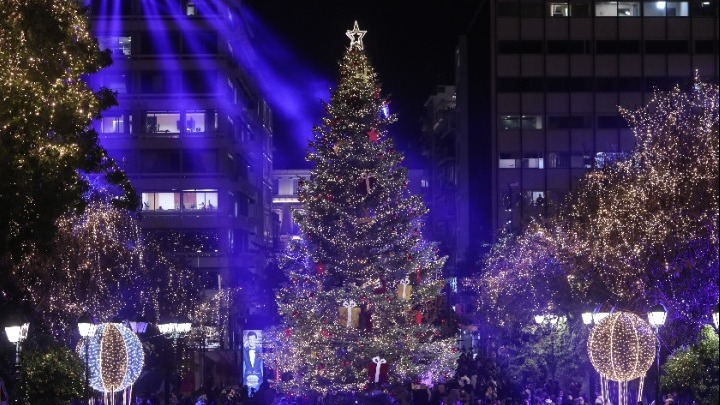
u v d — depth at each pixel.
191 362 54.31
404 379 42.31
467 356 54.59
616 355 26.72
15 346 27.80
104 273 43.88
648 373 33.94
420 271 44.50
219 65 78.50
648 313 28.52
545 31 88.00
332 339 42.44
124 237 48.50
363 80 44.53
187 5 78.88
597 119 87.62
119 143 77.75
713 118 42.03
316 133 45.12
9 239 26.12
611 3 88.06
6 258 32.06
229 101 80.19
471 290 75.56
